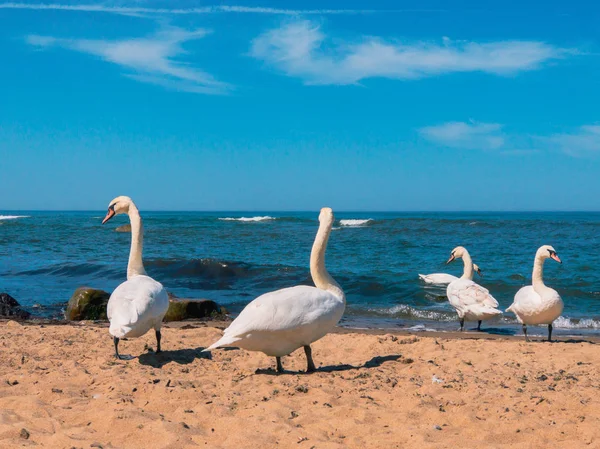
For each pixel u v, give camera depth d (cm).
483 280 1908
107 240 3722
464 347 866
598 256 2673
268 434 483
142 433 484
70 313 1271
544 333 1212
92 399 580
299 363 773
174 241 3672
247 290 1784
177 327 1159
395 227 5047
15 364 721
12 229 5034
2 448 441
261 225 5944
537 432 491
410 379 660
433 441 468
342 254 2817
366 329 1217
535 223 5584
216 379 664
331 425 505
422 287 1759
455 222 5778
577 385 632
